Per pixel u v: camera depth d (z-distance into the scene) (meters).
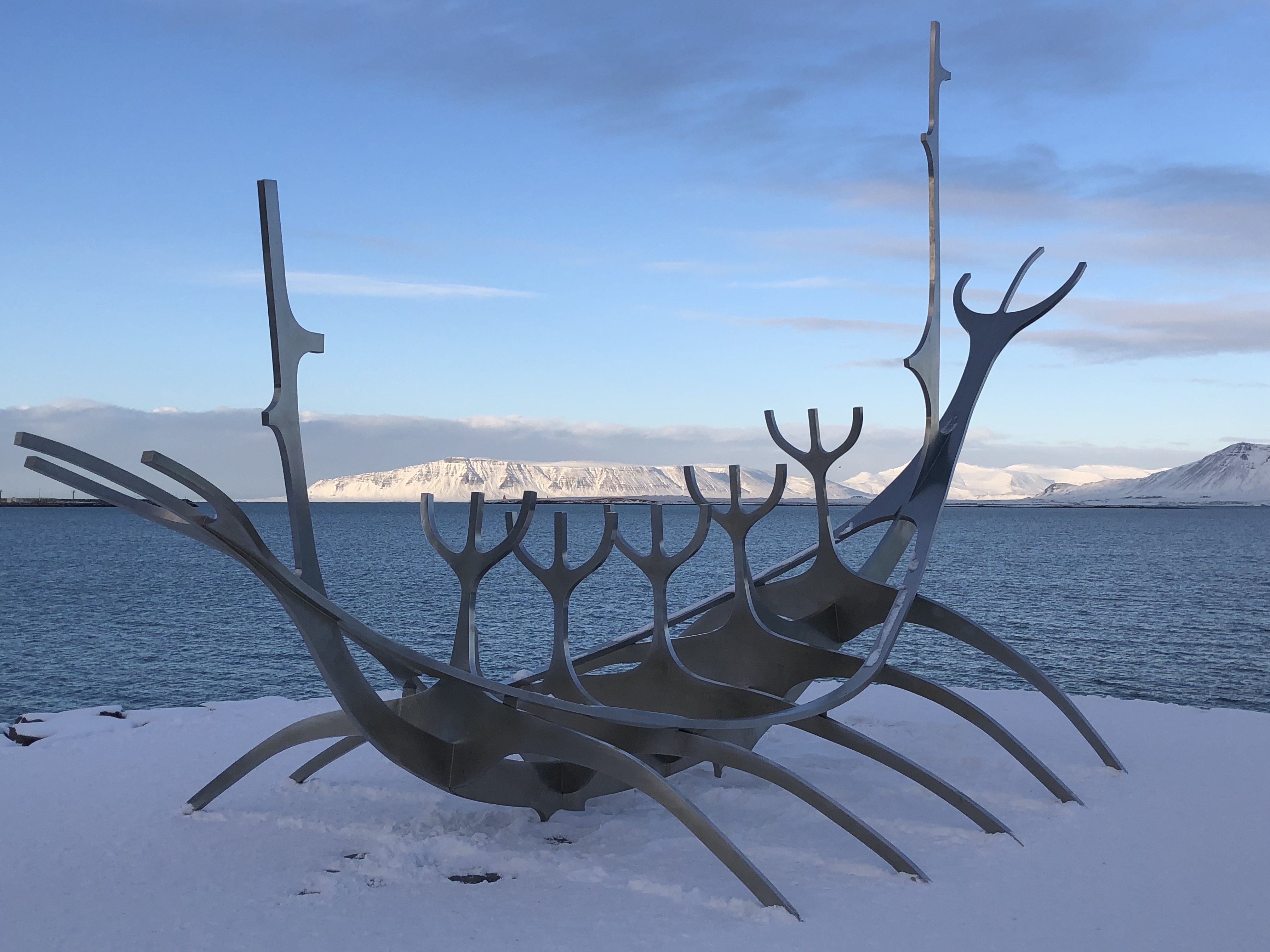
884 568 7.70
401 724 5.38
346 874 5.16
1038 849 5.53
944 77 8.23
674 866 5.25
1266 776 7.08
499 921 4.53
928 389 7.78
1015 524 184.38
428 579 55.50
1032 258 8.30
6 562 76.56
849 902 4.76
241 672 25.75
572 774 6.11
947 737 8.38
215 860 5.36
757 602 7.03
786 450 7.30
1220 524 184.50
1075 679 24.83
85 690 23.22
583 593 46.00
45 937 4.36
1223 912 4.61
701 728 5.58
